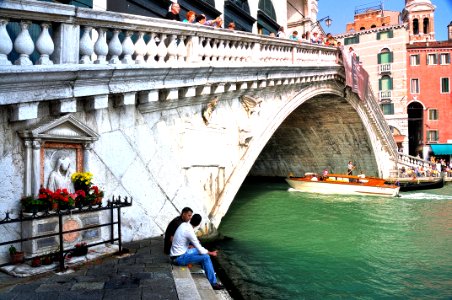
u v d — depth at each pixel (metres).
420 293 6.17
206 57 7.20
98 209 4.50
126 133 5.72
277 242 9.12
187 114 7.13
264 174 27.03
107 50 5.12
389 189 17.41
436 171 23.98
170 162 6.59
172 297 3.53
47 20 4.33
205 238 7.47
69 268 4.21
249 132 9.12
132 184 5.78
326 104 16.98
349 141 21.28
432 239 9.68
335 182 18.38
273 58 9.91
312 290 6.21
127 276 4.06
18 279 3.84
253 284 6.40
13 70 3.87
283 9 15.39
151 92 5.86
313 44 12.31
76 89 4.69
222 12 11.10
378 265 7.54
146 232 5.93
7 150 4.22
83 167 4.98
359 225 11.31
